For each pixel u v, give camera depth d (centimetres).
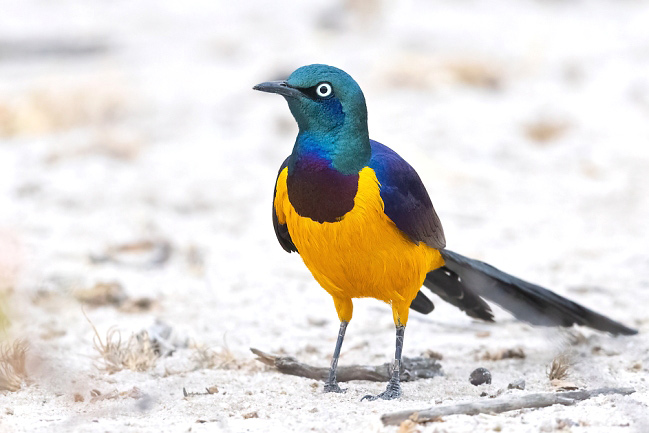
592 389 800
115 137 1945
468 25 3180
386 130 2011
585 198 1648
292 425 703
